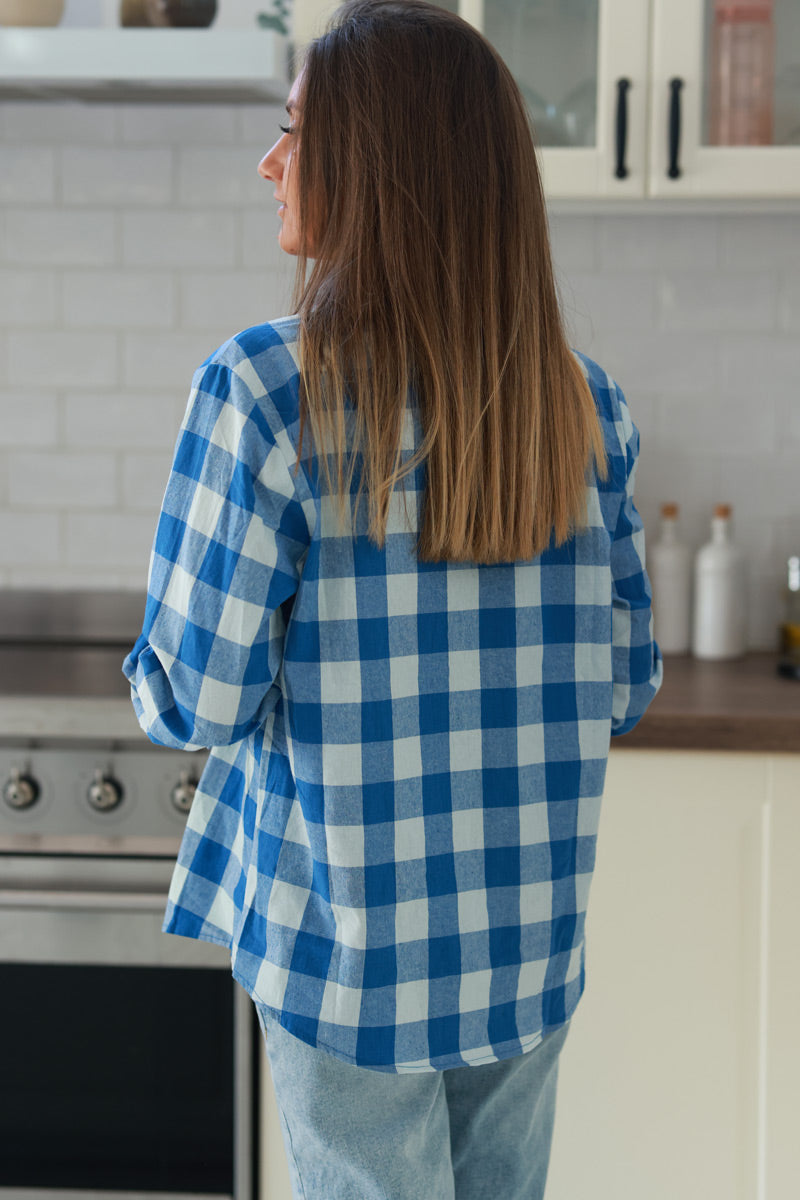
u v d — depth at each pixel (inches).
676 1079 64.3
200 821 41.8
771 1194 64.5
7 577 85.8
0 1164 68.0
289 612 37.0
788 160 67.6
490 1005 37.9
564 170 68.6
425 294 34.7
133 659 38.2
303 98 36.6
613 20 67.1
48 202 82.4
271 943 37.0
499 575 37.3
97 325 83.4
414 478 35.4
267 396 34.6
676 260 81.5
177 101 78.6
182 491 35.6
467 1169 45.4
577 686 38.9
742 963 63.6
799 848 62.5
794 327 81.7
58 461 84.7
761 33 68.0
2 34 67.2
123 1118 67.1
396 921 36.1
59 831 64.1
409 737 35.9
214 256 82.4
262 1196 65.7
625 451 41.9
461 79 35.8
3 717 63.1
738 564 79.1
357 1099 38.6
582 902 40.0
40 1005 66.5
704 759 62.6
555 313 37.6
